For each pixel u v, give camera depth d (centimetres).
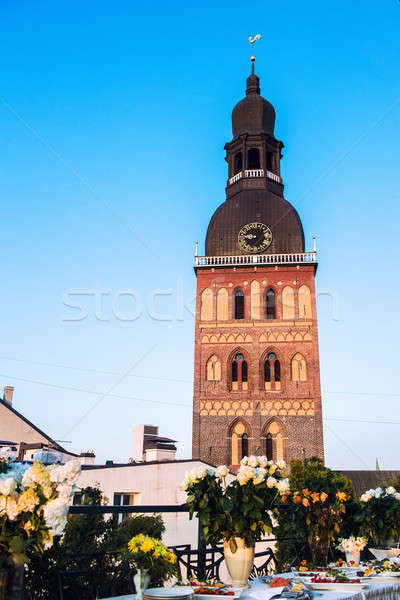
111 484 2962
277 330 5434
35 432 4359
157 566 656
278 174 6431
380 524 1091
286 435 5088
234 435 5178
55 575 796
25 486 563
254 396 5238
